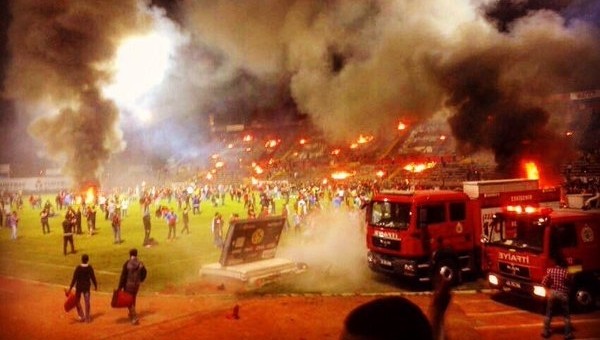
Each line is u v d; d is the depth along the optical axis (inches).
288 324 542.9
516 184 749.3
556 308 570.3
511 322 530.0
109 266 880.9
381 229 705.0
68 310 559.2
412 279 732.7
